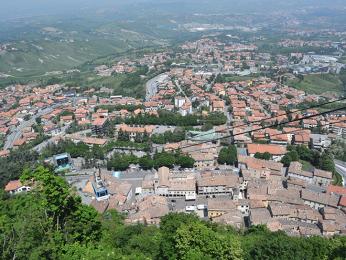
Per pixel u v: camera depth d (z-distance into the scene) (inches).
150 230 3754.9
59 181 2404.0
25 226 2090.3
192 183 6594.5
